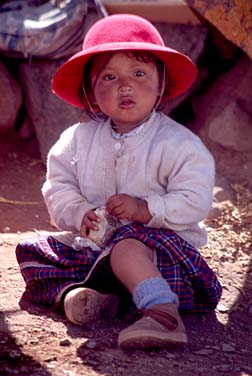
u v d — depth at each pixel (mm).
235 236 4254
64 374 2602
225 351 2963
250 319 3379
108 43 3199
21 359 2717
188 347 2953
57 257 3264
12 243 4109
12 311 3188
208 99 5363
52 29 5109
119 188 3277
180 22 5156
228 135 5059
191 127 5359
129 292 3209
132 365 2701
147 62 3207
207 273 3242
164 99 3508
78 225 3266
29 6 5320
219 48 5320
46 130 5301
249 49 4348
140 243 3057
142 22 3314
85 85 3422
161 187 3266
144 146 3240
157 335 2773
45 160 5289
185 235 3258
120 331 3021
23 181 5141
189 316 3309
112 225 3203
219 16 4375
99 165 3303
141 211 3117
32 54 5184
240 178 4906
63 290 3146
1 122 5418
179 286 3131
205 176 3195
